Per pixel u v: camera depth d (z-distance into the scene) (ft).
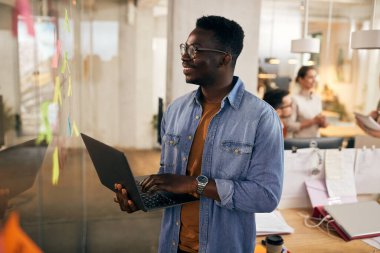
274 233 5.09
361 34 7.46
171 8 11.44
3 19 2.40
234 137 3.65
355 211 5.38
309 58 21.97
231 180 3.56
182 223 3.99
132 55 22.68
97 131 22.80
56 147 4.45
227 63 3.74
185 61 3.74
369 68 22.04
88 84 21.76
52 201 4.47
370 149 6.29
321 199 5.95
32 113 3.02
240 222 3.78
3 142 2.39
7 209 2.34
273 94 11.69
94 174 14.17
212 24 3.65
